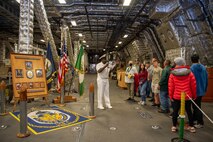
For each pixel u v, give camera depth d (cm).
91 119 482
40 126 420
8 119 469
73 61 1200
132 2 688
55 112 533
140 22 1054
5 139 354
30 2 605
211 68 701
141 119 490
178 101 392
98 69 587
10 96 650
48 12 825
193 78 372
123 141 356
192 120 405
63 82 629
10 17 898
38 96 585
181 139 352
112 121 470
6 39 1392
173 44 889
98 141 353
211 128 428
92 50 3159
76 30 1274
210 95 710
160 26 912
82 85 727
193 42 754
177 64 386
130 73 719
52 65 679
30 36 615
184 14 700
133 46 1652
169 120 484
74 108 588
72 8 852
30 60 580
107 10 855
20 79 547
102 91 595
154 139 367
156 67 608
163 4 722
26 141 347
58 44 2002
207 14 600
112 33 1371
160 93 552
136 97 809
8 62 1278
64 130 403
